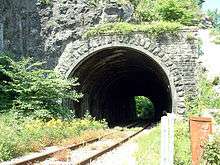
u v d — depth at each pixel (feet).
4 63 73.00
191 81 77.97
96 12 82.48
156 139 51.06
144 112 214.90
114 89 135.54
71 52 81.56
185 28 78.79
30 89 67.51
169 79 78.59
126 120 166.30
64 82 71.82
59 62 81.76
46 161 39.50
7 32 81.61
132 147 56.90
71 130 65.21
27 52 82.28
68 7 82.48
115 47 80.79
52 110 70.90
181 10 99.50
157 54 78.95
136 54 88.94
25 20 82.58
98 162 41.01
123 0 84.33
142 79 141.38
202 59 79.30
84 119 81.87
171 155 28.50
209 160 26.91
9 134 44.45
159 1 100.12
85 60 82.74
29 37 82.43
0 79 72.74
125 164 38.99
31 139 49.32
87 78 94.07
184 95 77.51
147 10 91.50
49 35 82.33
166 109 160.86
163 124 27.04
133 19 85.40
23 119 64.34
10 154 41.14
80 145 54.65
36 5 82.43
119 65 105.40
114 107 142.10
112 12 83.25
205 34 88.07
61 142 55.88
